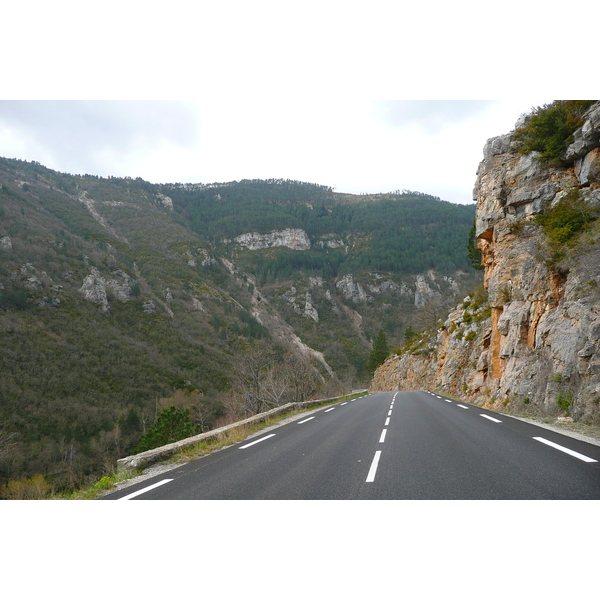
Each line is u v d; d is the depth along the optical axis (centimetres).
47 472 2861
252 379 3262
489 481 552
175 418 2964
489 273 2453
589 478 537
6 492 1969
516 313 1739
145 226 16325
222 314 10325
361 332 12538
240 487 594
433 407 1725
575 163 1817
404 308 14288
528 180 1956
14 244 7650
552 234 1612
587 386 1039
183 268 12738
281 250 19062
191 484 626
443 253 16875
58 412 3759
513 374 1594
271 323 11656
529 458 662
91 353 5334
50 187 17625
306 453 822
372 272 16100
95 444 3441
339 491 550
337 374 8412
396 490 540
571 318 1253
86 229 13188
